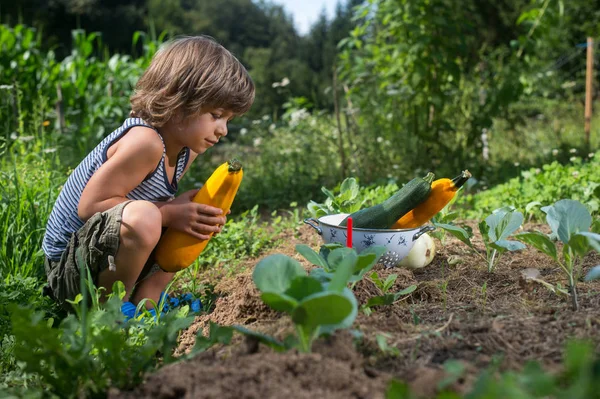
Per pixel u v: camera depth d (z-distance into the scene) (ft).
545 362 5.28
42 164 13.98
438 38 21.79
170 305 9.19
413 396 3.90
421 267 9.14
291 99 26.50
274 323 6.48
